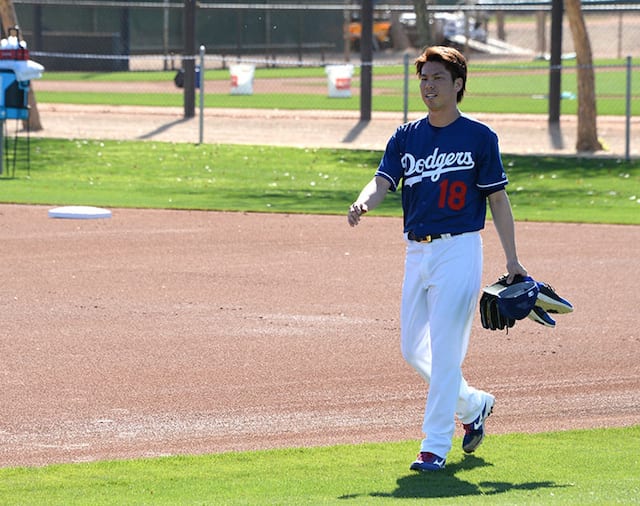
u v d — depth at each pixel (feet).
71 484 52.21
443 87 53.83
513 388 71.05
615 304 94.02
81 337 81.41
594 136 206.49
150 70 365.20
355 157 197.98
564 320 88.63
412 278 55.47
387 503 46.06
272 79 347.36
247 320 87.15
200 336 82.23
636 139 217.97
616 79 345.31
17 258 109.19
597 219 138.92
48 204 143.02
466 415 56.90
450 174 54.13
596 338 83.35
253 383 71.10
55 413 64.75
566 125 231.71
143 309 90.07
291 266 107.96
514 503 45.27
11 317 86.74
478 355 78.59
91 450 58.75
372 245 119.96
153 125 229.86
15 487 51.72
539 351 79.71
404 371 74.33
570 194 162.40
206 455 57.16
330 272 105.60
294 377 72.54
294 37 414.00
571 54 467.52
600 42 500.33
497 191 54.85
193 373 73.00
